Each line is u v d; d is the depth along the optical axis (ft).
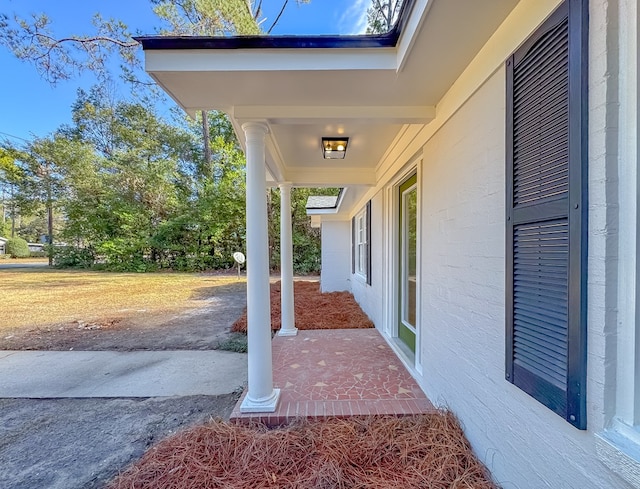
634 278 3.28
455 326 7.29
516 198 4.90
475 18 5.01
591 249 3.58
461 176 6.89
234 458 6.60
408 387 9.81
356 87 7.05
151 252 55.88
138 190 53.26
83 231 55.16
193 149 58.54
